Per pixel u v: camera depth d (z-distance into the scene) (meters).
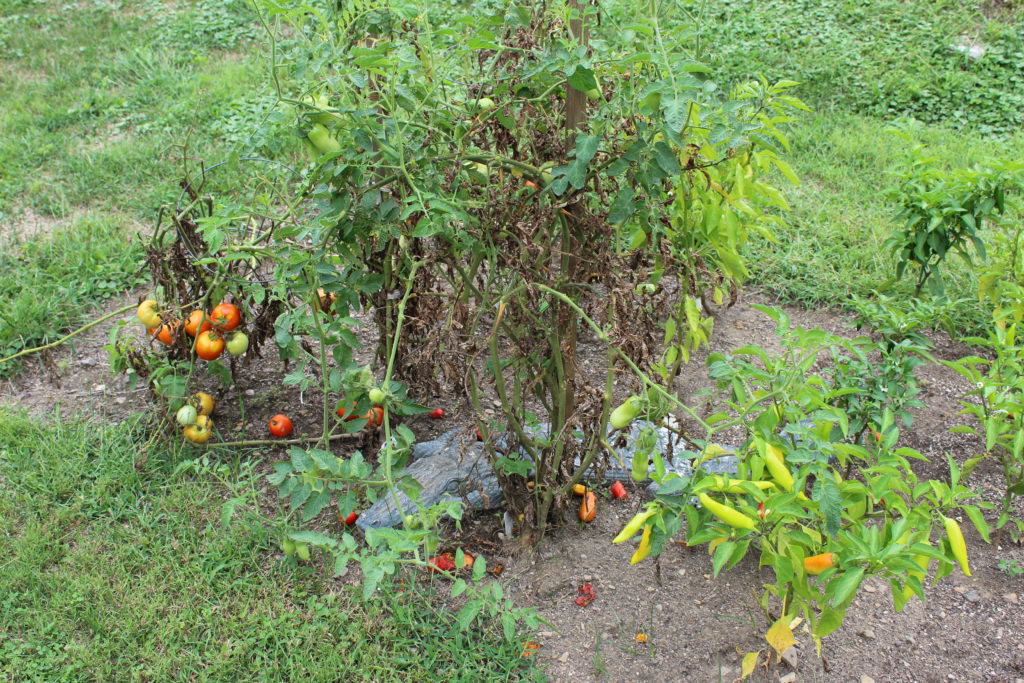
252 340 3.59
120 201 5.48
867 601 2.99
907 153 4.13
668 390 3.48
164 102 6.70
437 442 3.52
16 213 5.34
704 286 3.81
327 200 2.98
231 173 5.61
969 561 3.15
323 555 3.10
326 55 2.66
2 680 2.64
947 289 4.51
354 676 2.69
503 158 2.58
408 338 3.33
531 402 3.86
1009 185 3.85
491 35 2.62
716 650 2.79
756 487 2.14
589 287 2.69
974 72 6.88
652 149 2.43
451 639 2.80
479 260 2.75
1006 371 3.08
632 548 3.16
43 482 3.37
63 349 4.26
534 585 3.03
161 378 3.53
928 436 3.72
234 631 2.81
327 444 3.17
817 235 5.05
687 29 2.78
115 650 2.75
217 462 3.28
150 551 3.11
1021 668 2.75
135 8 8.63
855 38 7.36
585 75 2.36
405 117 2.89
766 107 2.90
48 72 7.32
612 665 2.75
